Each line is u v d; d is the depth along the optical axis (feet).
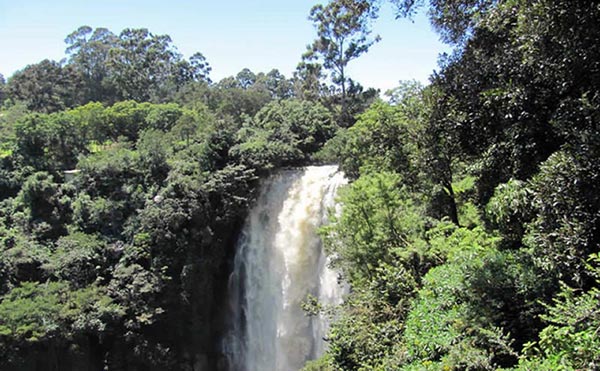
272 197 130.93
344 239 74.59
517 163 38.99
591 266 26.53
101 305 103.50
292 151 137.69
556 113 33.37
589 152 28.12
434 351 33.22
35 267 109.19
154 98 259.39
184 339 114.32
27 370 95.61
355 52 193.47
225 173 120.37
